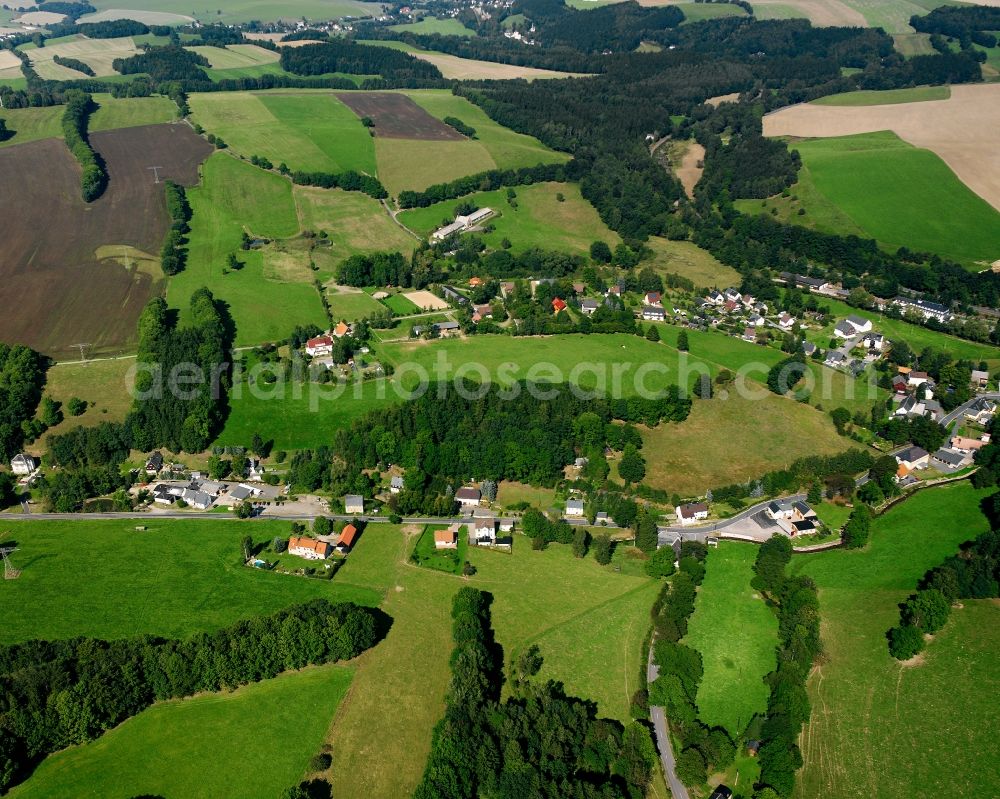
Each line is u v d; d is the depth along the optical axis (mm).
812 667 136625
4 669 130000
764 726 123375
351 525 169125
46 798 114000
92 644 133875
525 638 143000
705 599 153125
